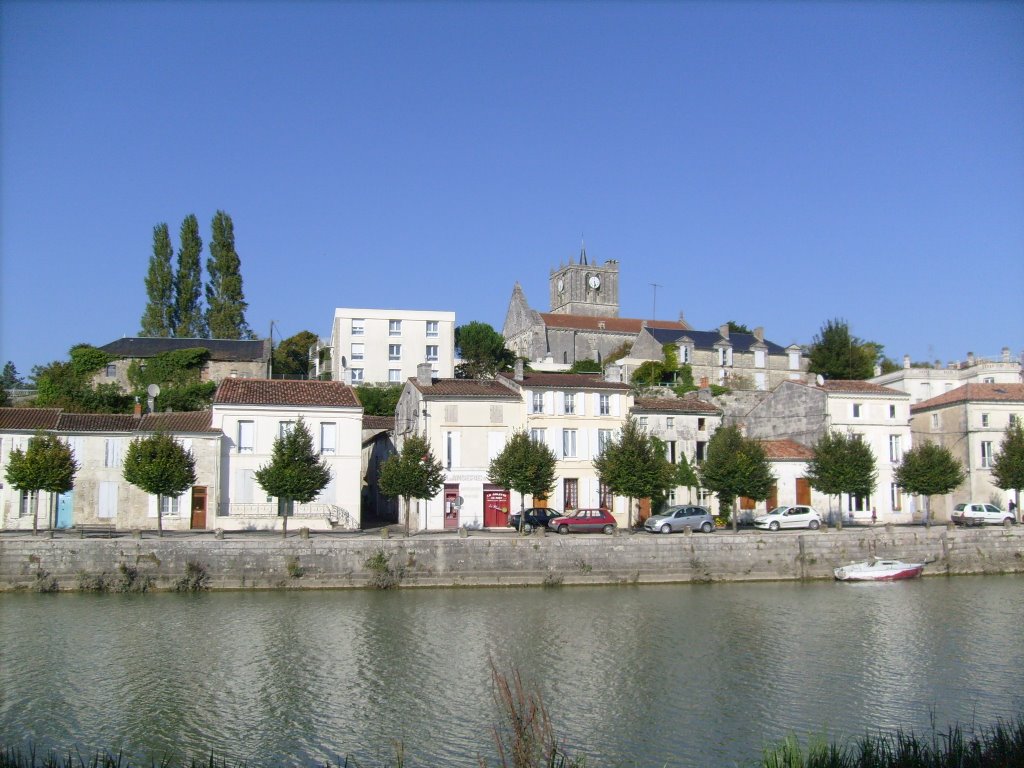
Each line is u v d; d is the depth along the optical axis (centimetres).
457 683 3003
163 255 9769
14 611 3841
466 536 4722
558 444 5988
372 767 2320
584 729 2611
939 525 6156
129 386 7681
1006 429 6506
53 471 4659
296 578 4384
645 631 3725
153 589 4269
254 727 2594
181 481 4741
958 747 1939
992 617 4066
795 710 2788
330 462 5528
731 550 4969
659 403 6475
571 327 12606
